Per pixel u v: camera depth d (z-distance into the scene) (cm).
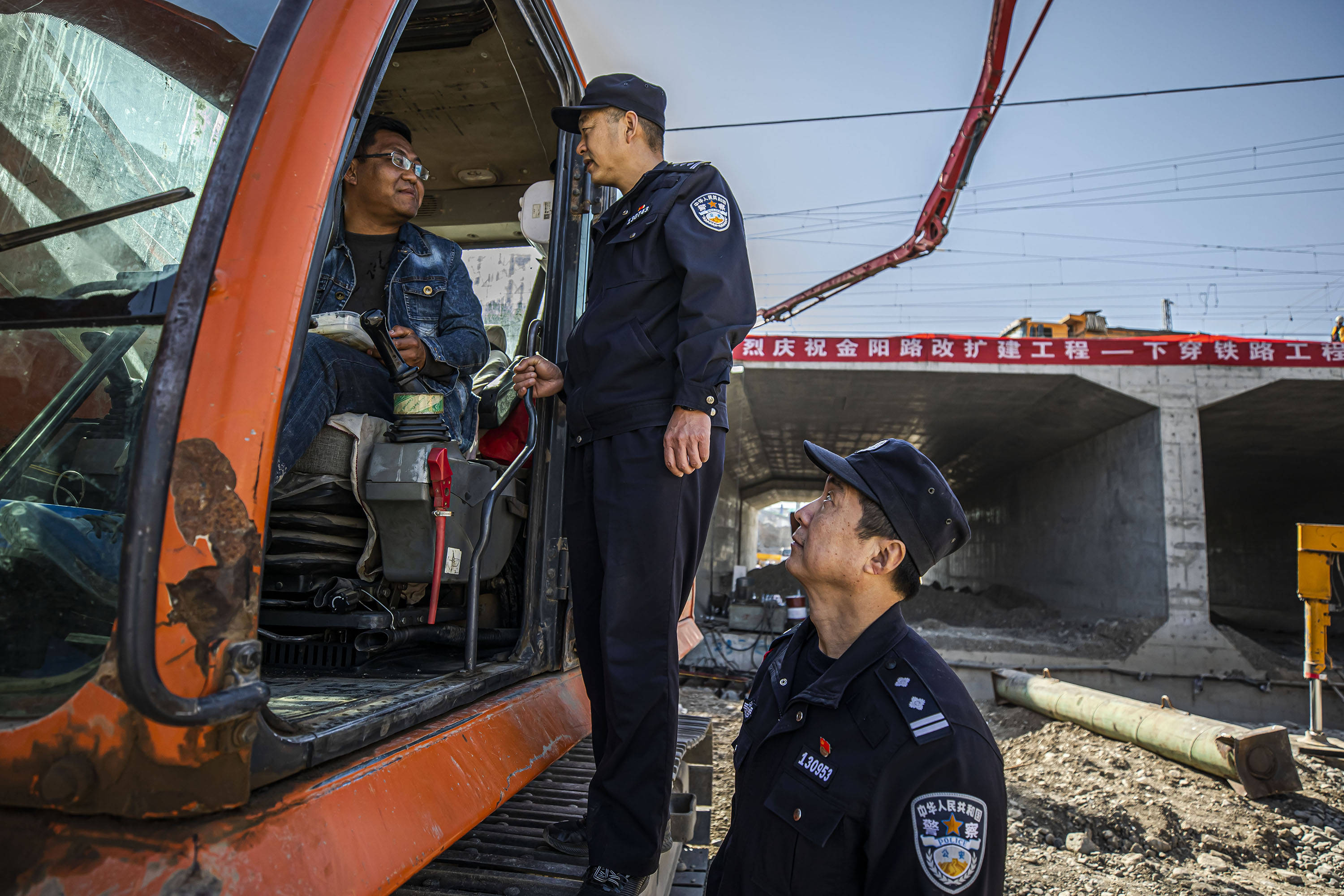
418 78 259
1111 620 1516
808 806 117
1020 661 1309
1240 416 1566
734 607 1393
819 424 2006
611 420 166
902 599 136
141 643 78
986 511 2622
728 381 160
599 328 171
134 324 97
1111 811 593
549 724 190
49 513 95
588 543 177
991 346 1477
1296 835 570
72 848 83
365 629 173
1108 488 1650
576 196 243
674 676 158
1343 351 1416
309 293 100
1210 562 2633
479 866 151
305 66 105
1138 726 739
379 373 201
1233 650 1346
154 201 104
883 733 117
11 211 113
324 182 103
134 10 115
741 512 3131
